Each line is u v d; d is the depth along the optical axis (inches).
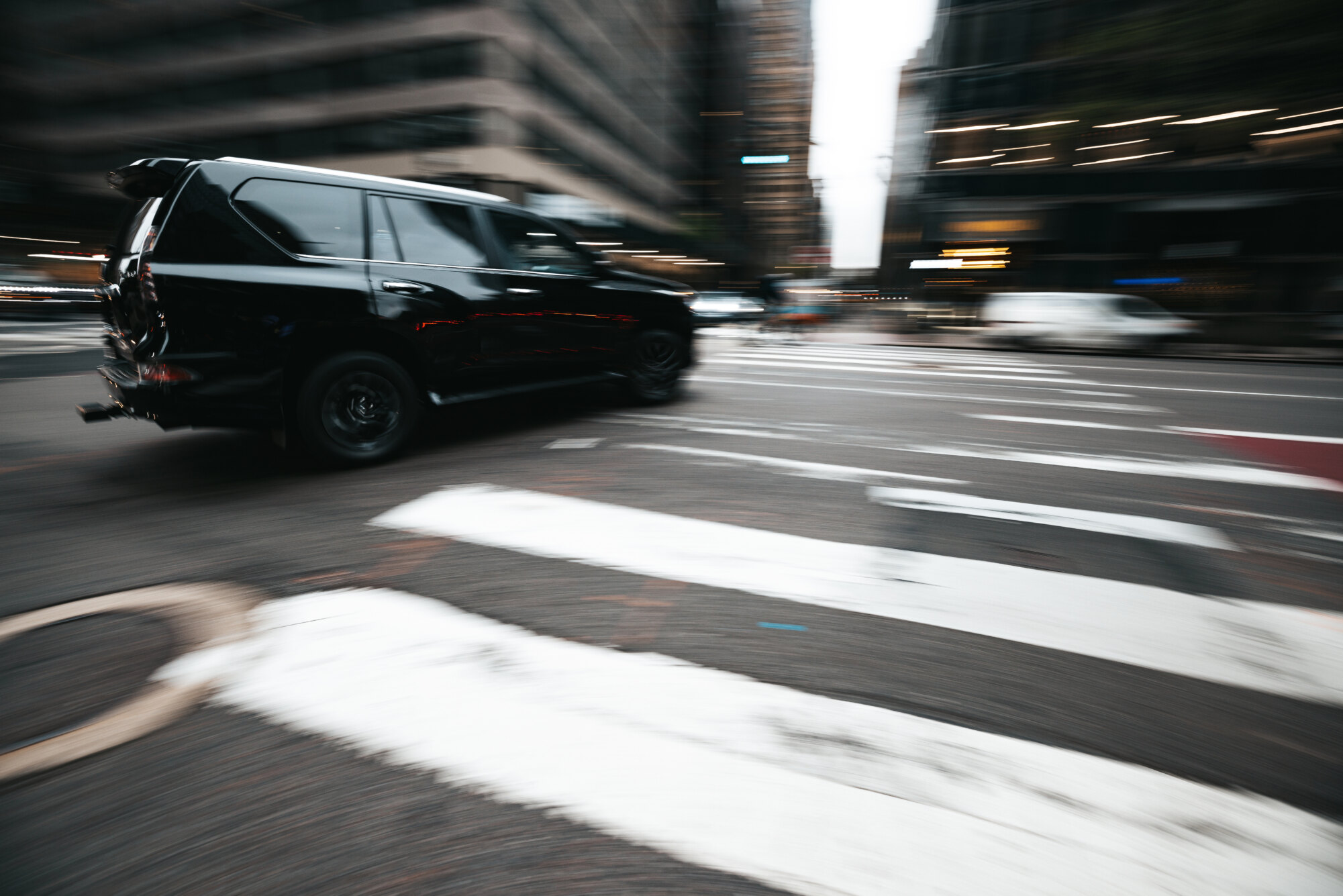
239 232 140.3
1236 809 55.5
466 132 1198.3
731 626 84.7
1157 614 89.1
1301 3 574.2
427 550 108.2
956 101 911.7
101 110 1432.1
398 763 59.8
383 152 1266.0
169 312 132.0
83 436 190.9
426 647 78.4
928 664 76.6
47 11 1395.2
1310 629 85.6
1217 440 207.0
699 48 2753.4
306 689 70.2
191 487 143.5
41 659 75.2
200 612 86.7
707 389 306.2
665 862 50.3
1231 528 123.9
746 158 3609.7
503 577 98.3
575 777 58.4
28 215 1253.7
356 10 1232.2
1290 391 339.0
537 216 203.3
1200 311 773.3
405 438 165.8
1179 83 724.0
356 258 156.8
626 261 1850.4
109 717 65.2
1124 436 211.2
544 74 1306.6
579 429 208.7
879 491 144.7
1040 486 150.9
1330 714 68.3
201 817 53.7
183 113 1398.9
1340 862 50.4
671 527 119.9
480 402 186.5
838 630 84.0
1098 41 773.9
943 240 938.7
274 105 1321.4
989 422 230.8
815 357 514.9
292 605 88.5
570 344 208.8
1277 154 784.3
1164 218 853.2
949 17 909.2
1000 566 104.0
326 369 150.2
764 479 153.3
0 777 57.2
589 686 71.4
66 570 99.3
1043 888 48.2
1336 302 795.4
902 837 52.4
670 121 2362.2
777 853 51.0
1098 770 59.7
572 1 1423.5
